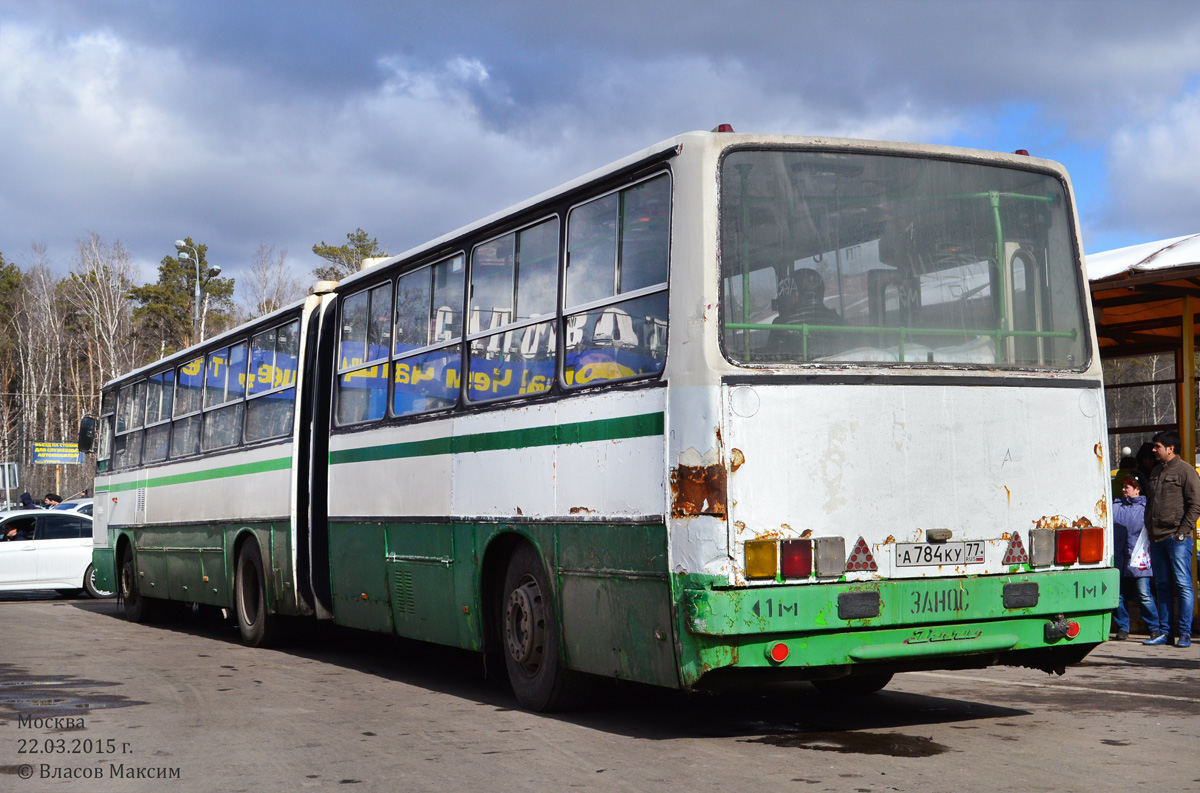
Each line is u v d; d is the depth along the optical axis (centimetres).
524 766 650
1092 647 749
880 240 720
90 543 2344
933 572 690
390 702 901
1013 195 763
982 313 740
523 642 834
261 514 1298
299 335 1233
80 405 7331
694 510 659
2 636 1484
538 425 812
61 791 618
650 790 585
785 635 656
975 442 712
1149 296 1255
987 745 682
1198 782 584
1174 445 1171
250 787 616
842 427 680
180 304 7444
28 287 8300
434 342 971
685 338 678
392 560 1016
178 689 981
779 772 618
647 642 697
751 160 700
